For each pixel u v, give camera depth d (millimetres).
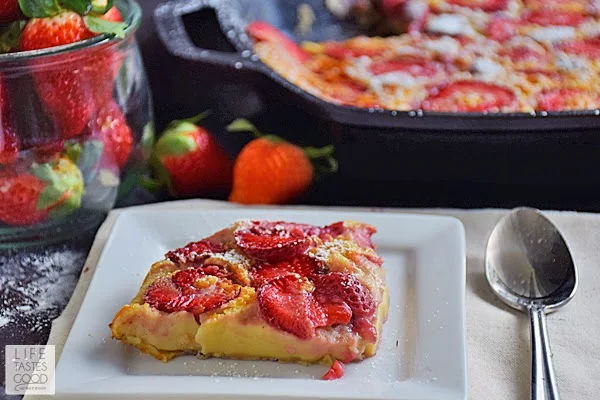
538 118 712
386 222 668
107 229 694
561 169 728
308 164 741
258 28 896
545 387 565
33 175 657
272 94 776
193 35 879
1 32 657
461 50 911
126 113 690
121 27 658
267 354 580
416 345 584
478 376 581
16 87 634
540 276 640
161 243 668
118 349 587
